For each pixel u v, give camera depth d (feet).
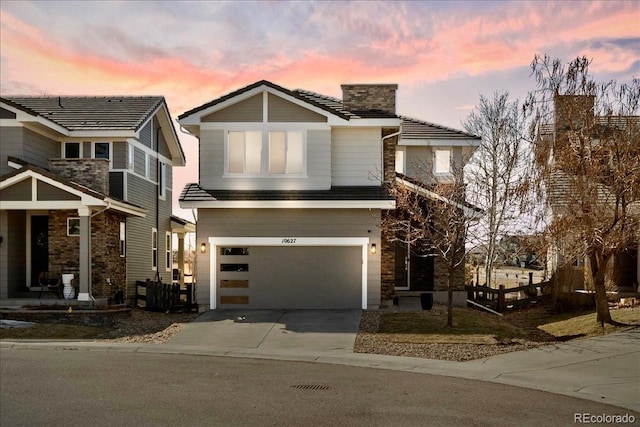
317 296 64.18
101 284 68.54
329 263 64.34
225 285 64.49
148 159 87.15
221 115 66.80
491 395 31.65
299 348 46.57
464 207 61.67
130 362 40.98
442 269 73.26
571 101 52.90
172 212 101.65
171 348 46.88
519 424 26.11
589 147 51.85
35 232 71.72
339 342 48.49
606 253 52.85
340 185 67.97
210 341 49.57
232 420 26.50
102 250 68.85
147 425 25.70
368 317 58.65
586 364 39.32
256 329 53.88
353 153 68.28
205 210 64.34
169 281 97.86
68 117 78.89
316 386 33.68
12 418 26.68
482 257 107.34
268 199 62.95
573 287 73.46
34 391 31.81
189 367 39.32
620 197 50.39
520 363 40.40
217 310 63.67
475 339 48.96
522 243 76.07
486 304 78.18
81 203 63.93
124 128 74.74
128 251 78.33
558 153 53.98
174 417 26.91
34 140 70.85
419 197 68.95
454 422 26.32
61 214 69.62
